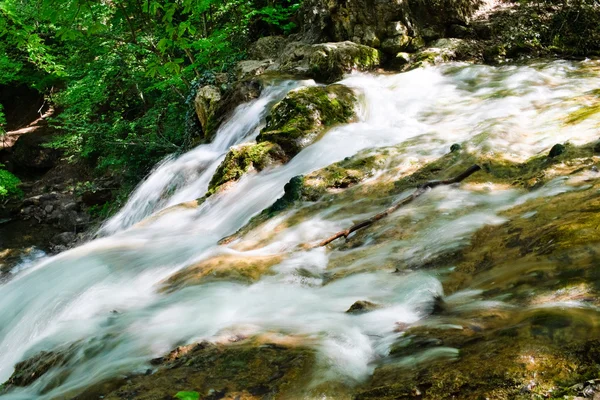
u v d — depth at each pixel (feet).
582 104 20.03
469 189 13.43
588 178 12.17
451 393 6.12
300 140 21.62
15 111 67.51
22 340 14.56
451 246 10.67
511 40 31.91
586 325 6.58
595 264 8.11
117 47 44.68
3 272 39.93
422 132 20.70
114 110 52.11
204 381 7.50
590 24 32.37
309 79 29.73
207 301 10.85
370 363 7.43
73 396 8.01
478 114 21.80
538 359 6.20
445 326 7.72
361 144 20.34
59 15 19.75
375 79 28.96
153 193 29.96
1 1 38.40
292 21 41.52
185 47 17.85
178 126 42.78
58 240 44.83
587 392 5.63
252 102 29.45
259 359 7.84
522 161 14.53
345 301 9.70
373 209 14.40
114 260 16.46
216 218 18.97
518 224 10.75
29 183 56.13
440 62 30.14
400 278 10.03
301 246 13.17
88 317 11.93
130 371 8.43
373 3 31.99
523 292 8.08
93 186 48.70
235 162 21.45
